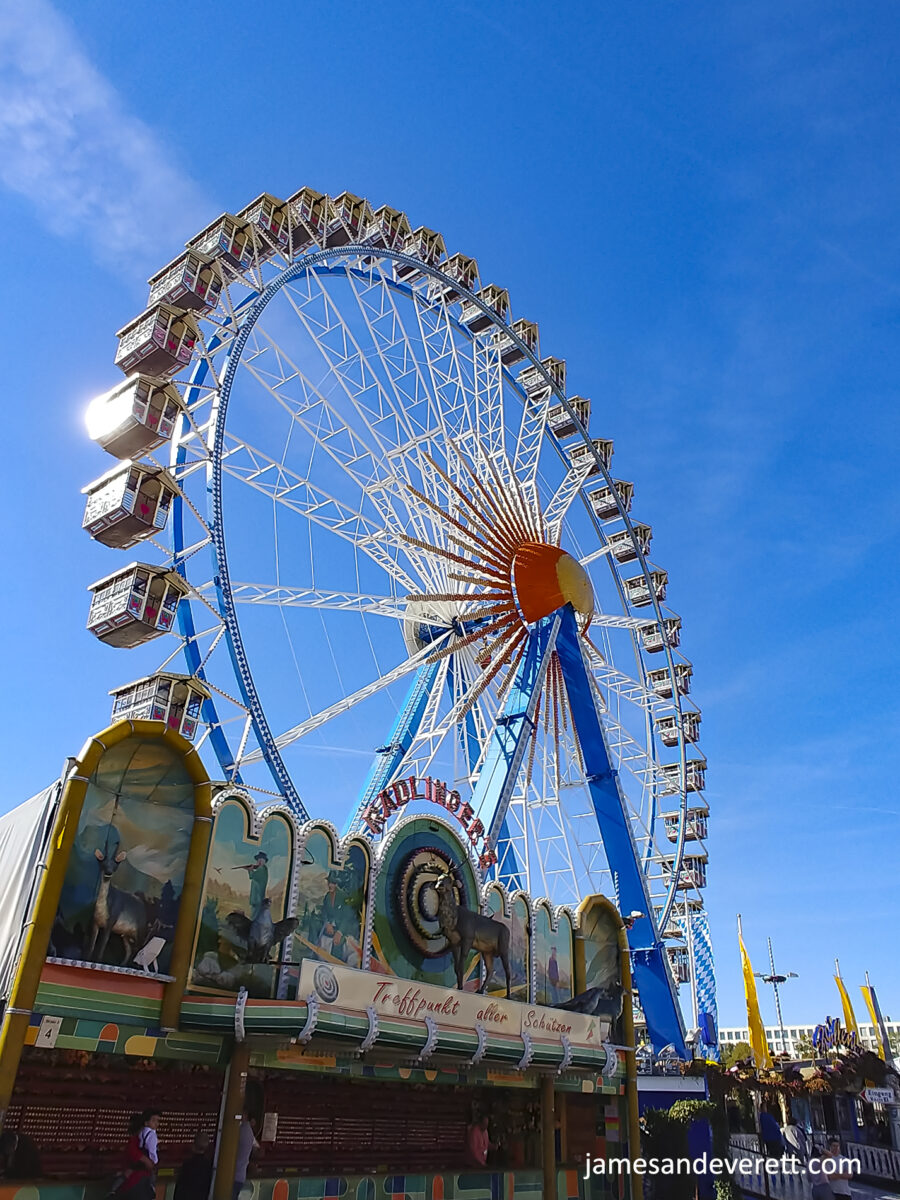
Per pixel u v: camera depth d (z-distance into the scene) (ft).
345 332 110.11
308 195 106.93
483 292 137.80
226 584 82.74
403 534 109.81
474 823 76.33
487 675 110.11
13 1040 41.70
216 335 97.30
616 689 142.41
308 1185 51.98
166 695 73.82
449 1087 66.64
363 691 100.73
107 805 48.21
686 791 145.59
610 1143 75.25
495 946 67.72
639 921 113.19
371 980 54.85
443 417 122.72
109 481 81.30
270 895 55.47
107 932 46.24
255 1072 54.95
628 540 153.99
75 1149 45.65
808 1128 107.24
